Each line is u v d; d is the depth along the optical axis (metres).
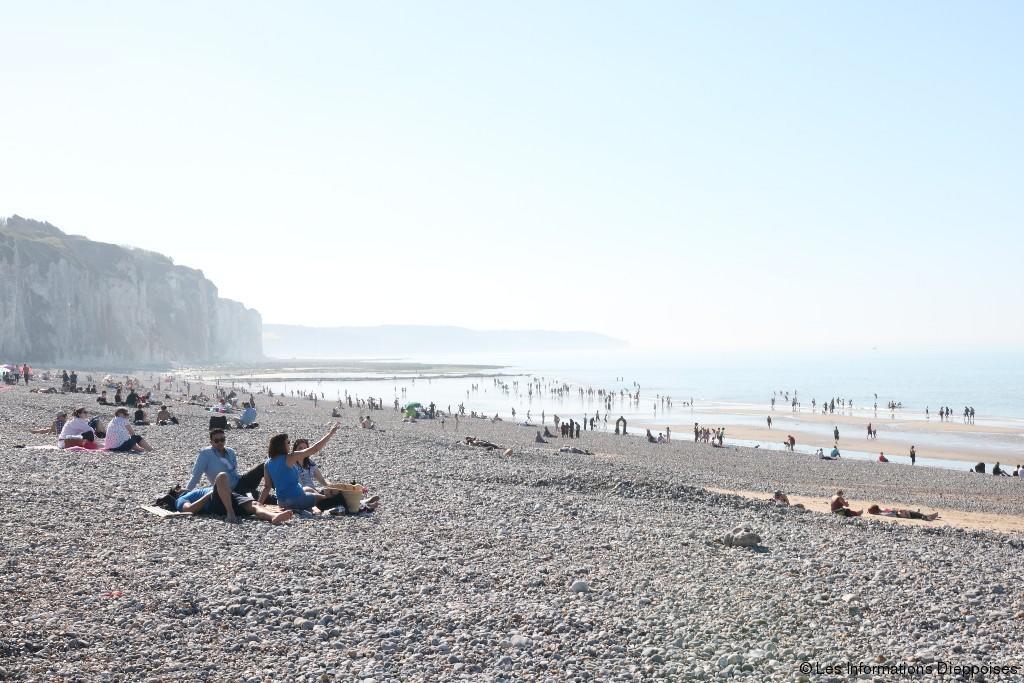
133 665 7.46
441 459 28.25
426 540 13.34
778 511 21.84
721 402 142.12
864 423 99.88
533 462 32.47
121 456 20.66
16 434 24.97
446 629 9.08
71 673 7.12
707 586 11.48
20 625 8.01
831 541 16.05
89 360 195.88
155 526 12.62
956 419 106.44
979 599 11.38
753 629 9.64
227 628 8.63
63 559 10.41
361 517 14.85
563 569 12.05
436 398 147.75
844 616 10.26
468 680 7.68
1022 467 52.66
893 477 47.28
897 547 15.98
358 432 40.47
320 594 9.93
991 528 26.45
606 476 24.38
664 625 9.63
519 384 198.88
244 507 14.01
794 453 61.97
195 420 38.88
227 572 10.45
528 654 8.48
